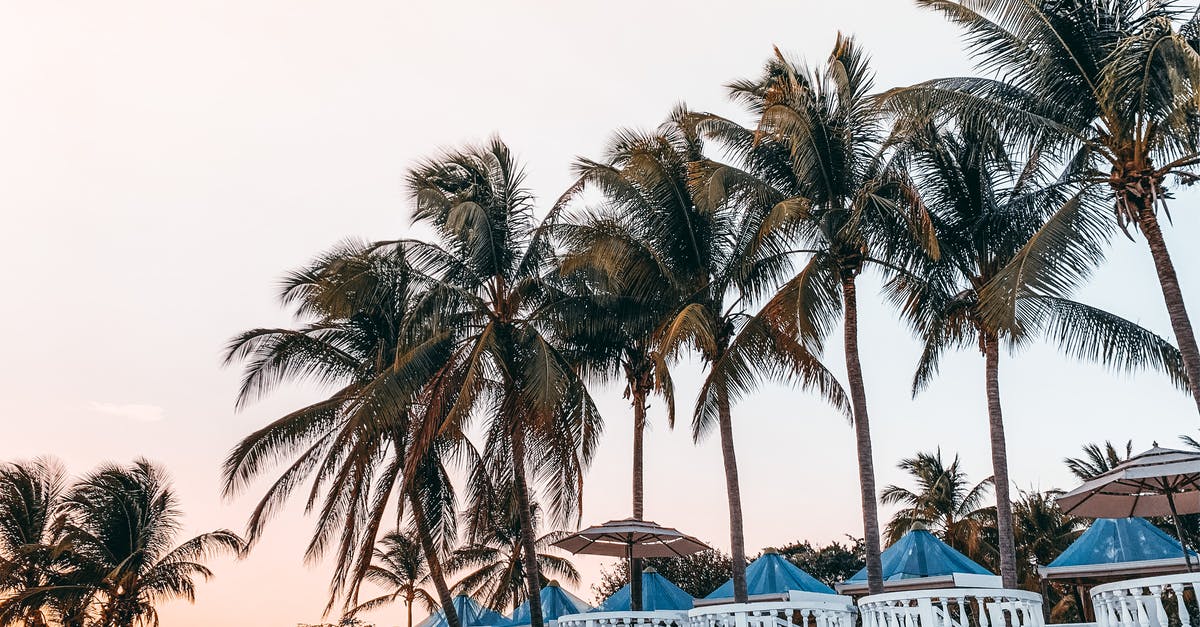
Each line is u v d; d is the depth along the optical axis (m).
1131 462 14.74
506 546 41.91
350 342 25.25
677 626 16.78
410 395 20.44
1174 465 14.30
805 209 17.80
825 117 19.88
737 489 19.72
